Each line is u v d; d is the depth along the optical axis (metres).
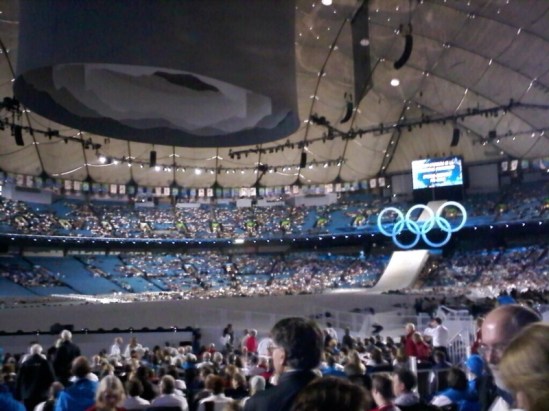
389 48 40.22
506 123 46.56
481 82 41.91
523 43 36.84
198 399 8.70
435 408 5.48
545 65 38.03
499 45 37.69
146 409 7.80
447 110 46.12
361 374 7.80
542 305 25.64
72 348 10.11
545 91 40.47
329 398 2.21
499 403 3.01
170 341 29.33
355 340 21.25
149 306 35.44
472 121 48.34
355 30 37.38
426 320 33.22
